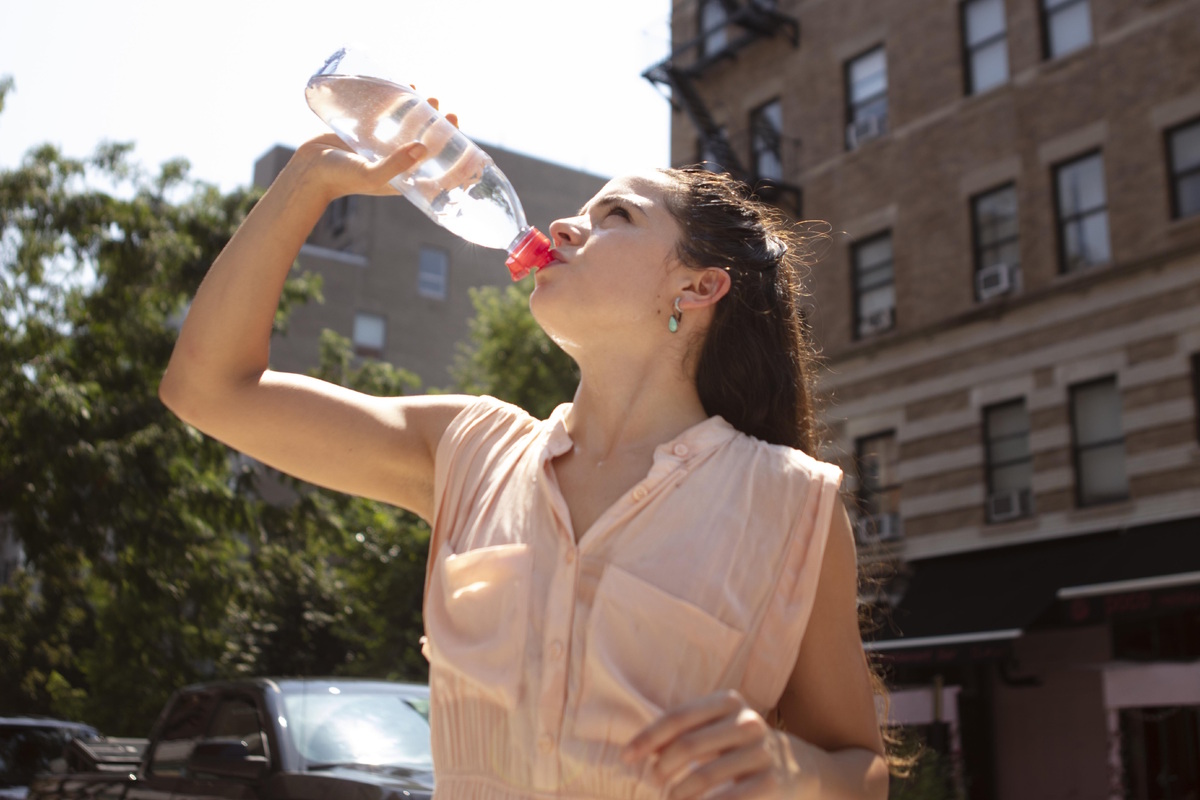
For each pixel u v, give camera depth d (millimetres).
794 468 1353
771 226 1729
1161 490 14648
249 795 5027
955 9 18156
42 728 10633
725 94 21766
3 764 10203
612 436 1466
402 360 40562
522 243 1534
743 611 1271
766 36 20953
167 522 14922
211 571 15922
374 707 5559
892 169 18625
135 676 18125
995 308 16688
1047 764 16062
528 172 45375
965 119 17703
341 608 21484
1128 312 15297
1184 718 14570
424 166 1806
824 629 1354
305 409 1595
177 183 16719
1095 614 14094
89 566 15922
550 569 1330
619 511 1312
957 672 16781
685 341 1532
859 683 1365
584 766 1205
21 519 14320
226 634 20281
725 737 1041
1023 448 16453
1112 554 14633
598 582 1291
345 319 39875
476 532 1415
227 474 16344
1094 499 15492
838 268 19141
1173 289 14883
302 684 5648
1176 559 13719
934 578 16688
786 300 1680
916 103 18469
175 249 15977
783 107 20672
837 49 19906
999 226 17172
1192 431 14477
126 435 15086
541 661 1278
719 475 1335
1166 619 15008
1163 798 14609
